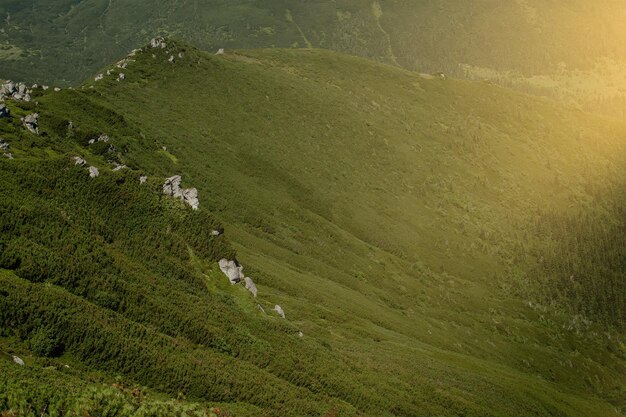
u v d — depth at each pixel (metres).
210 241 65.12
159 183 66.75
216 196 126.00
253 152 175.75
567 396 131.00
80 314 34.31
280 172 172.88
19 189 48.47
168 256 57.28
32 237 40.78
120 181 62.59
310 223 153.12
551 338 185.38
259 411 38.03
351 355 70.81
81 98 114.50
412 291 158.75
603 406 155.75
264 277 91.56
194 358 39.50
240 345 48.41
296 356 54.38
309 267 121.38
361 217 184.75
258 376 44.03
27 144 69.69
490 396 85.12
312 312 86.50
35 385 24.67
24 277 35.56
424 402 65.19
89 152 90.19
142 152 113.50
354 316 99.75
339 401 51.09
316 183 184.75
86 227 49.78
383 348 86.06
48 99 105.62
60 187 53.84
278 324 60.53
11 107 86.25
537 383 129.25
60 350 31.33
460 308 172.25
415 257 185.75
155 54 198.25
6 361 26.61
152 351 36.22
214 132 171.38
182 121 165.88
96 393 26.19
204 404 35.16
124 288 42.12
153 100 169.00
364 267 150.38
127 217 58.31
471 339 150.75
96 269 42.03
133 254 52.19
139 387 32.75
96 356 32.47
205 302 52.06
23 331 30.42
